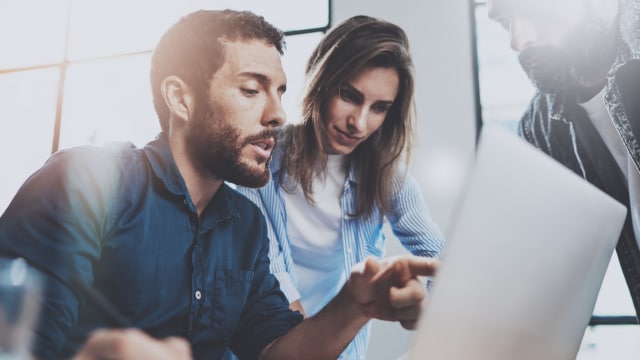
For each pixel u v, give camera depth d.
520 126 1.98
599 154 1.73
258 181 1.48
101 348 0.39
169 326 1.08
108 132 2.57
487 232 0.49
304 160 1.80
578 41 1.74
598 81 1.70
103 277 1.04
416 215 1.88
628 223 1.67
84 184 1.02
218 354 1.12
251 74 1.47
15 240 0.87
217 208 1.22
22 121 2.72
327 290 1.81
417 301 0.71
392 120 1.84
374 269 0.74
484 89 2.13
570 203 0.57
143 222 1.10
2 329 0.29
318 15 2.34
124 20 2.65
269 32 1.54
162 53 1.42
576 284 0.61
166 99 1.38
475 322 0.50
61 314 0.72
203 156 1.35
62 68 2.68
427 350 0.48
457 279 0.48
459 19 2.20
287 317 1.11
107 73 2.63
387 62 1.79
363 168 1.83
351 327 0.86
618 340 1.82
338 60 1.79
